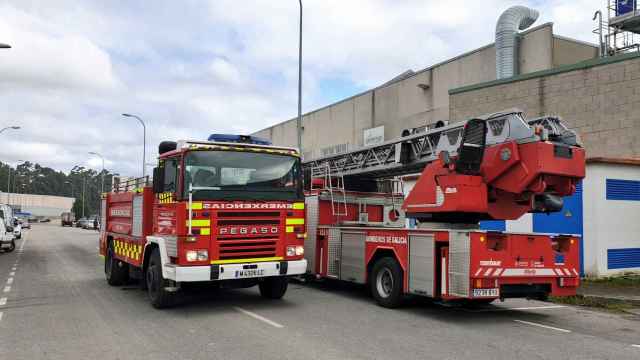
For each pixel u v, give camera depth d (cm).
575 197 1512
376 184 1319
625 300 1122
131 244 1102
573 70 1677
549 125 877
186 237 851
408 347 674
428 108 2541
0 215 2420
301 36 2203
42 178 15112
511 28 2078
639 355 654
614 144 1564
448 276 850
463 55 2355
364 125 3044
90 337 718
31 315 876
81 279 1386
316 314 898
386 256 1007
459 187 891
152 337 718
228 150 913
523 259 865
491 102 1927
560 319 910
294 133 3947
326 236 1173
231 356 621
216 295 1107
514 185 862
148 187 1020
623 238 1514
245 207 904
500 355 642
